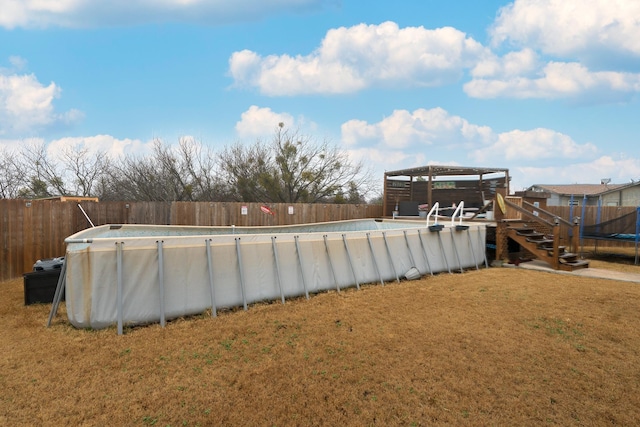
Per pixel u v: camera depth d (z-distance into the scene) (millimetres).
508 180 15500
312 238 6293
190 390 3041
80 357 3621
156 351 3779
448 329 4523
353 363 3572
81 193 19531
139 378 3225
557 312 5227
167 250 4848
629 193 27641
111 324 4449
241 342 4051
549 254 8750
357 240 6934
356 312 5180
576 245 10328
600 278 7605
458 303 5684
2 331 4305
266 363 3547
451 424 2645
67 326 4473
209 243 5188
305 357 3688
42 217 8125
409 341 4133
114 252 4535
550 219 11656
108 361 3537
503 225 9617
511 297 6047
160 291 4672
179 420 2641
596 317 5012
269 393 3016
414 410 2812
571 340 4203
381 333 4375
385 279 7219
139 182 19062
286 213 12492
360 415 2744
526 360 3680
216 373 3330
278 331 4398
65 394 2951
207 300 5113
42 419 2623
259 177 18953
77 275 4395
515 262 9258
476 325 4680
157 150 19469
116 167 19719
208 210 11195
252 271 5578
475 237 9227
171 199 18859
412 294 6223
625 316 5059
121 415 2684
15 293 6172
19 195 17453
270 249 5797
